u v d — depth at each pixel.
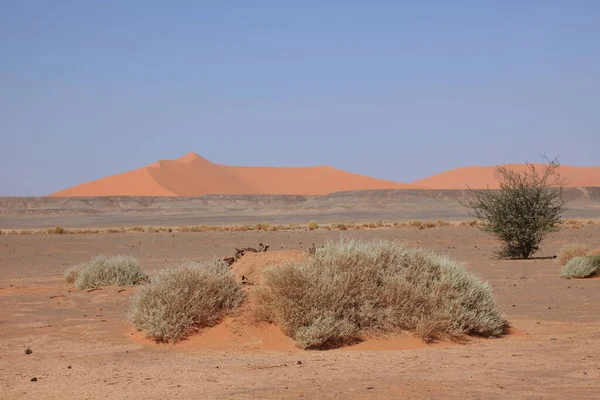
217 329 13.19
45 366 11.13
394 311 12.96
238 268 15.09
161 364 11.15
